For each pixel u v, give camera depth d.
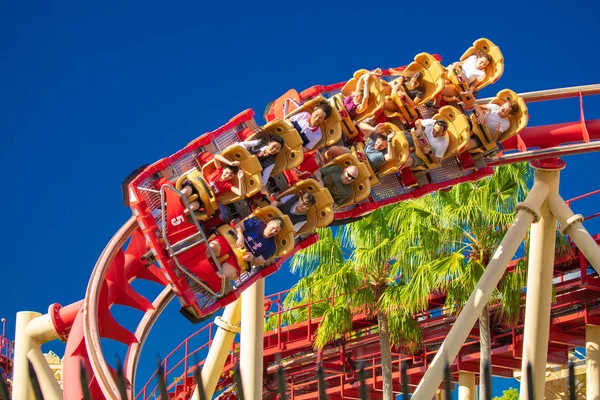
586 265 20.56
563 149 17.92
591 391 20.83
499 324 22.42
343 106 15.12
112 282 16.05
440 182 16.25
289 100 15.81
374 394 25.27
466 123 15.42
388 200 15.92
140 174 13.91
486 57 16.30
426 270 20.48
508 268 21.67
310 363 24.28
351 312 22.80
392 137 14.95
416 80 15.68
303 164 14.98
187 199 13.59
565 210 18.45
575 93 18.23
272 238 13.90
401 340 21.86
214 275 13.73
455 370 23.23
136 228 15.63
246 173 13.85
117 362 5.02
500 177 20.88
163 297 17.14
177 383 23.09
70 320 16.22
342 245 22.12
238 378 5.09
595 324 20.80
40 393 5.02
